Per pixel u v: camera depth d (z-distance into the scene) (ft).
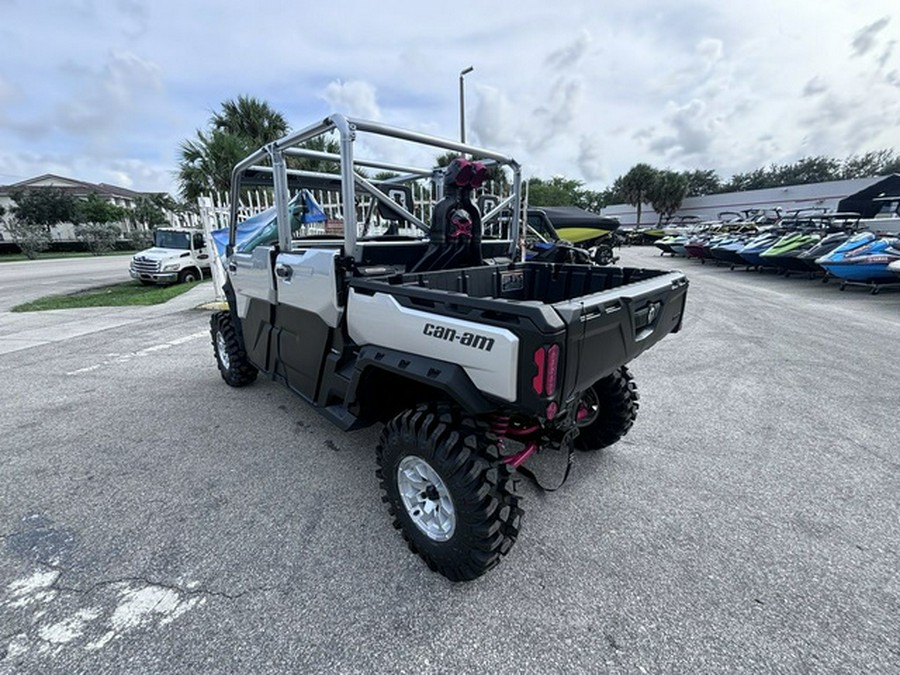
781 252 38.73
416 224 8.84
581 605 5.81
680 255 65.92
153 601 5.91
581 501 8.03
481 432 6.10
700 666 4.99
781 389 13.32
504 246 10.73
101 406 12.59
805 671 4.92
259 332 10.92
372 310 6.93
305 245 10.94
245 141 43.06
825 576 6.27
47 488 8.61
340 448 10.13
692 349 17.66
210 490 8.51
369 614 5.69
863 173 188.44
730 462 9.32
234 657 5.12
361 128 7.23
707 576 6.29
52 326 23.47
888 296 29.60
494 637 5.37
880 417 11.39
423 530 6.49
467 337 5.55
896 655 5.10
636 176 128.77
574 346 5.13
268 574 6.37
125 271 57.98
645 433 10.65
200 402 12.84
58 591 6.08
